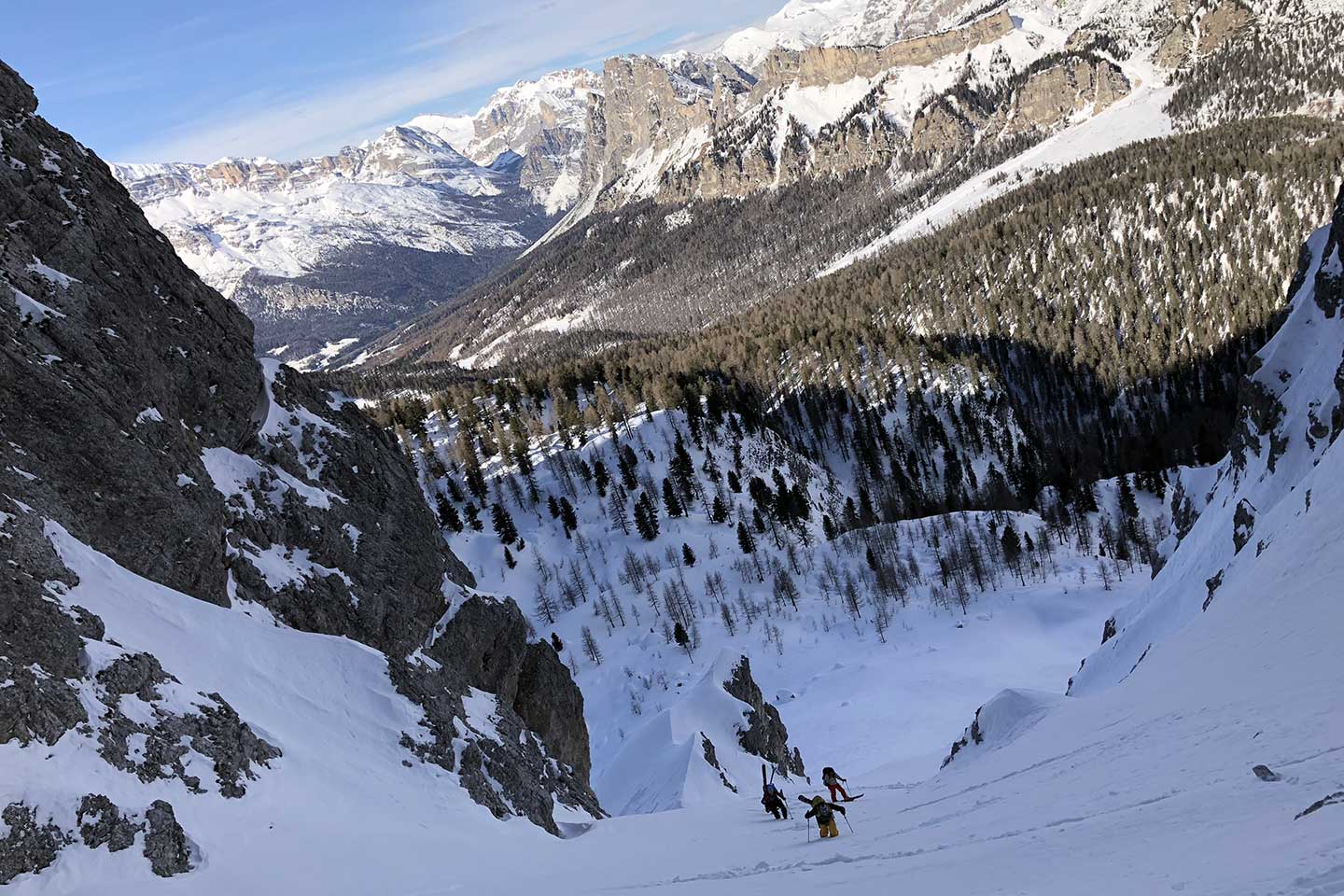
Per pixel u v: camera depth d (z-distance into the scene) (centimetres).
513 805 4434
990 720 5694
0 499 3359
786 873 2419
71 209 4512
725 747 7700
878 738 12319
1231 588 5600
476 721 5022
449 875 2967
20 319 3925
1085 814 2123
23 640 2959
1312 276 10412
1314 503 5366
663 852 3375
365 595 5019
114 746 2878
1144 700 3719
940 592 17488
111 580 3616
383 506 5622
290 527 4900
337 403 6044
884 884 1888
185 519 4109
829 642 16688
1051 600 16562
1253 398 8856
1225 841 1459
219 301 5391
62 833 2514
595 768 13125
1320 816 1380
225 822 2902
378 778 3772
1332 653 2712
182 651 3606
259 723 3528
